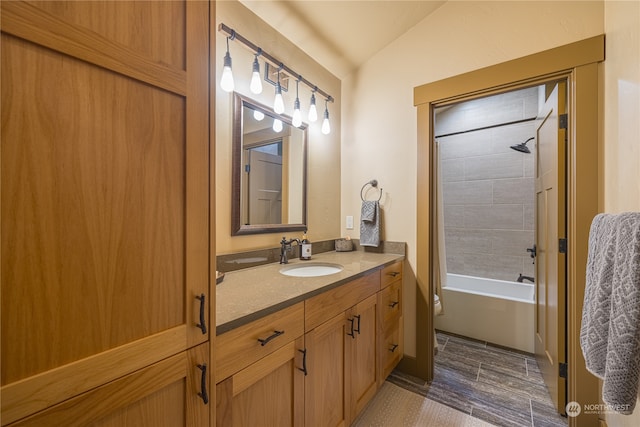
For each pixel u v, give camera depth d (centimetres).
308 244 185
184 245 68
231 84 135
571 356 150
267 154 172
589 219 142
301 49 196
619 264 78
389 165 212
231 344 83
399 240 208
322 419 120
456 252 313
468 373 201
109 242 56
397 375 200
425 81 196
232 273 145
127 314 59
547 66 153
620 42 122
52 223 50
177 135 66
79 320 53
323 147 218
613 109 129
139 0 60
